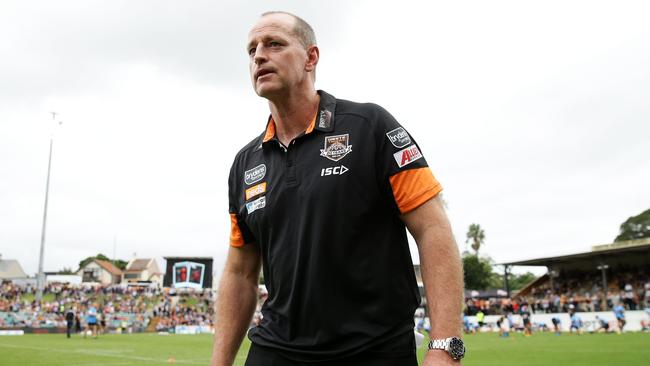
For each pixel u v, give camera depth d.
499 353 17.59
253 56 2.47
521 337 29.64
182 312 60.88
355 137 2.27
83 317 45.25
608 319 34.88
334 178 2.23
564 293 48.78
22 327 41.44
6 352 19.44
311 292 2.21
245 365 2.50
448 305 2.01
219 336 2.74
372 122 2.29
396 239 2.27
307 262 2.24
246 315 2.80
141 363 15.28
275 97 2.40
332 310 2.19
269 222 2.41
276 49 2.38
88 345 24.45
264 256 2.52
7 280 76.25
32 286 69.38
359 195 2.21
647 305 40.06
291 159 2.38
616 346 19.55
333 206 2.21
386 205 2.26
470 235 98.12
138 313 57.78
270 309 2.47
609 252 42.41
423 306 33.00
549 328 37.72
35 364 14.70
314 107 2.49
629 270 46.91
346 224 2.19
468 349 19.84
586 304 41.53
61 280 88.88
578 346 20.12
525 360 14.91
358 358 2.13
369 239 2.21
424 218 2.16
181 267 61.66
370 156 2.23
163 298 67.06
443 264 2.07
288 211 2.33
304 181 2.30
